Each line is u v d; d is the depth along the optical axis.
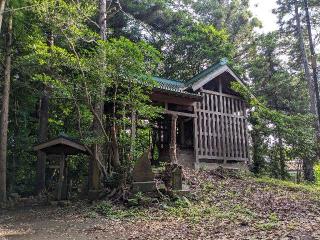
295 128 19.22
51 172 17.58
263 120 19.66
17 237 7.48
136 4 23.20
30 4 13.41
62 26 12.34
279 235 6.66
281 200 11.28
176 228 7.79
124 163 12.24
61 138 11.98
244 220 8.32
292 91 26.23
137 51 11.83
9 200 12.92
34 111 18.64
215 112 18.47
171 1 24.27
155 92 15.47
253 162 19.92
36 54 12.16
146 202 10.54
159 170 13.73
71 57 11.77
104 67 11.82
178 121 18.47
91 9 13.24
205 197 11.61
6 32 14.19
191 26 24.84
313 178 19.80
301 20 24.41
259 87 26.94
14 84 15.87
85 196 13.05
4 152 13.40
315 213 9.38
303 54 22.59
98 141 11.97
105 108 14.46
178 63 24.61
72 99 12.91
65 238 7.28
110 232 7.71
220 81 19.11
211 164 17.61
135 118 13.59
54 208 11.45
